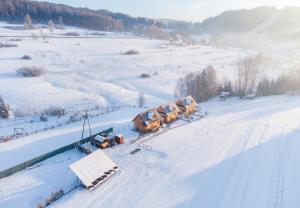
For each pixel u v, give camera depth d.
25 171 25.33
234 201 22.22
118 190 23.25
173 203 21.83
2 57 77.94
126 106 49.47
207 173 26.03
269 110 44.59
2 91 54.47
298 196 23.00
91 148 30.25
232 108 45.84
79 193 22.72
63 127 36.03
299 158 29.12
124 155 29.03
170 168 26.78
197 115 41.59
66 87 61.00
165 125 36.94
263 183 24.66
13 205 21.12
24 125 39.44
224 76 74.00
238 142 32.47
